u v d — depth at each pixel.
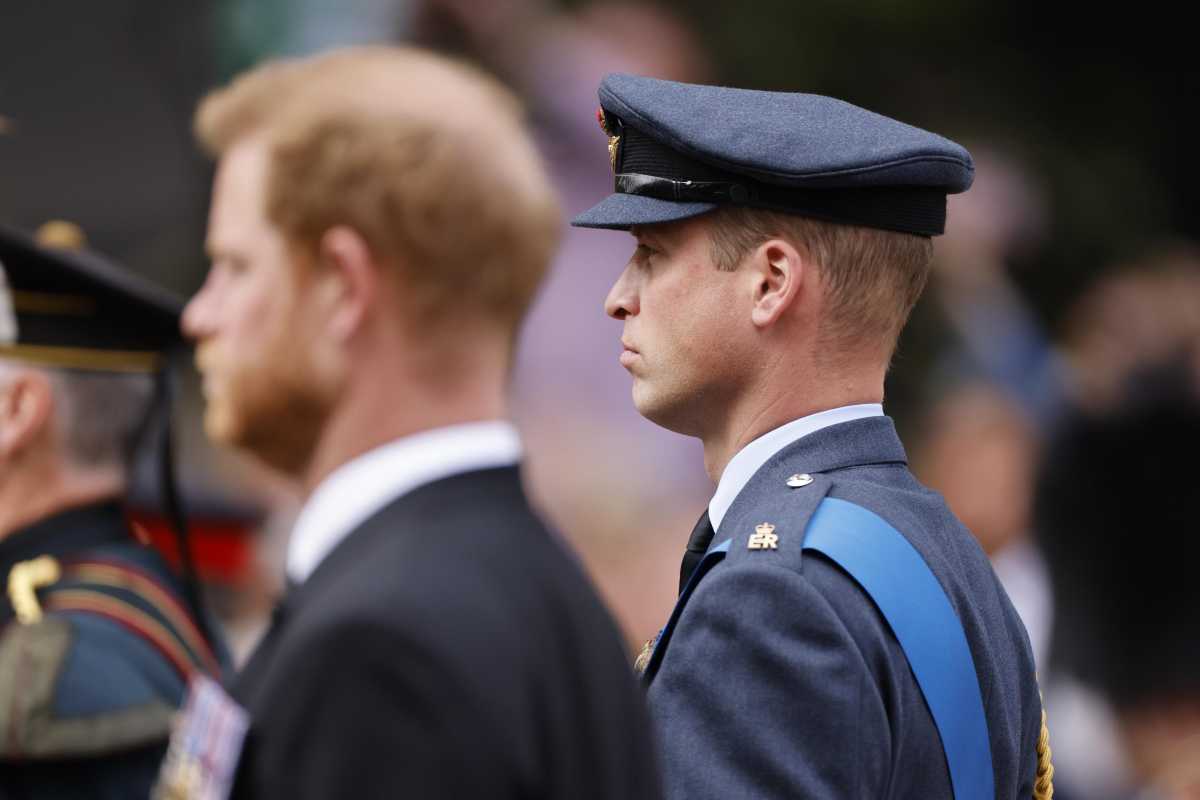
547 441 22.88
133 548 9.78
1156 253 33.09
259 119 5.71
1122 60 34.41
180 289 23.48
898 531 7.68
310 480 5.64
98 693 8.73
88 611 9.15
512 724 5.06
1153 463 26.08
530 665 5.22
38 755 8.53
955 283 28.42
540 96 25.62
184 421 20.62
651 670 7.76
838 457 8.02
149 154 23.62
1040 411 26.31
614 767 5.46
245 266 5.57
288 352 5.49
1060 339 31.39
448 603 5.12
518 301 5.57
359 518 5.45
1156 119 34.59
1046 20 33.81
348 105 5.42
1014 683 8.09
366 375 5.49
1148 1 33.91
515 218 5.47
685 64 28.16
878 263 8.05
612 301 8.45
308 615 5.14
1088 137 34.12
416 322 5.46
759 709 7.13
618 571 22.56
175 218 23.66
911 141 8.00
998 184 31.77
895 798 7.32
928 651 7.42
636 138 8.27
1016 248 31.83
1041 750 8.70
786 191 7.93
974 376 26.52
